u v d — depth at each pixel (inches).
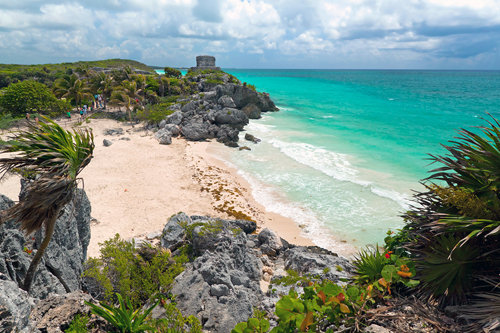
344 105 3230.8
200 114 2107.5
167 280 336.8
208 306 318.3
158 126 1927.9
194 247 539.5
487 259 162.6
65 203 248.1
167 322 261.6
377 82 7470.5
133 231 813.9
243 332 160.4
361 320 162.1
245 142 1728.6
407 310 168.2
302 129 2050.9
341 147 1601.9
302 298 178.5
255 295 361.7
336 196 1040.2
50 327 219.6
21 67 5036.9
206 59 5196.9
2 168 230.4
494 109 2915.8
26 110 2003.0
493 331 139.3
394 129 2025.1
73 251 428.1
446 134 1873.8
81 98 2337.6
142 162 1343.5
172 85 3058.6
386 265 187.0
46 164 236.5
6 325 180.4
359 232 830.5
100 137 1680.6
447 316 161.3
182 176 1213.7
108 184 1095.0
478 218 166.9
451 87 5841.5
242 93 2600.9
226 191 1086.4
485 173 181.8
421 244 195.2
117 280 366.6
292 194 1068.5
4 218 228.8
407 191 1050.7
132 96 2212.1
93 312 219.6
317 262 454.3
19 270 309.1
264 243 661.9
